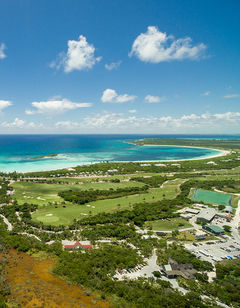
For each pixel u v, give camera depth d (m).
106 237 117.06
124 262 90.19
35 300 64.12
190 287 76.56
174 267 86.81
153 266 90.56
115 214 146.00
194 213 154.75
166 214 148.38
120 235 116.56
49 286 72.62
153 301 67.56
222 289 76.19
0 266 83.19
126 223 137.12
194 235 122.62
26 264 86.62
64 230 122.88
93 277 80.06
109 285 74.25
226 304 70.56
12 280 74.50
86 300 66.81
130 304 65.81
